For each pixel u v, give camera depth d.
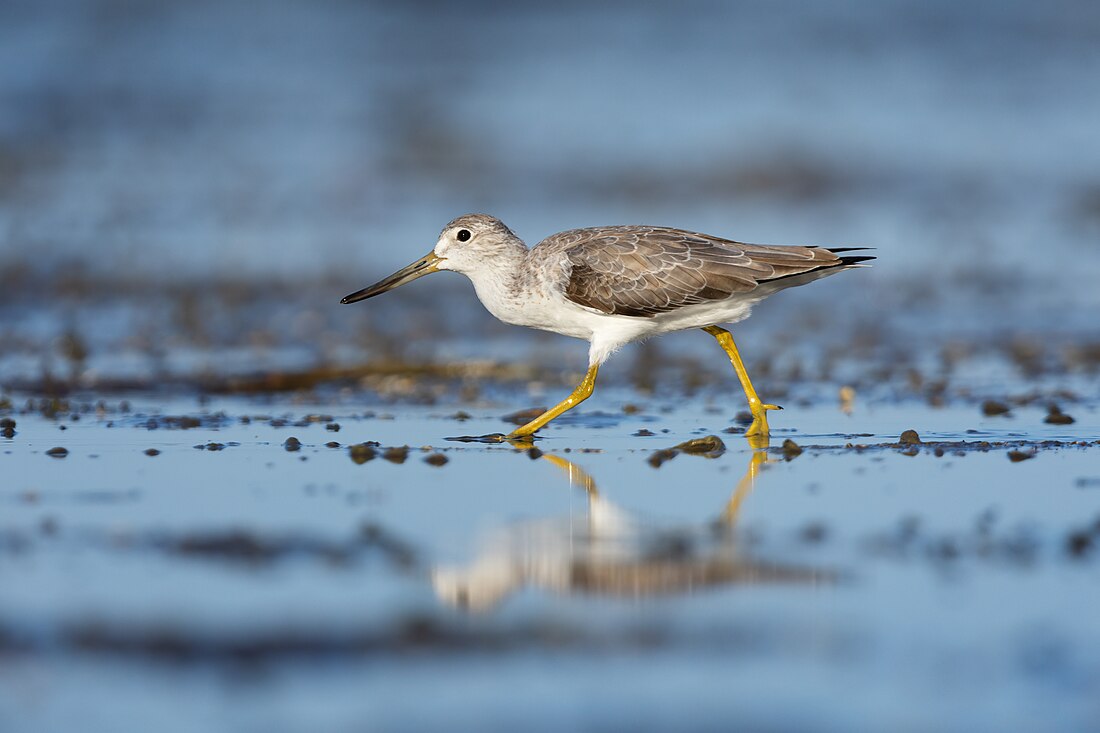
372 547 9.70
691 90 36.88
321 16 41.59
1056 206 27.62
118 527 10.09
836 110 35.38
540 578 9.03
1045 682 7.38
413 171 29.66
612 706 7.14
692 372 17.12
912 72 39.47
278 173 29.36
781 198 28.06
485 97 35.91
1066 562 9.27
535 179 29.09
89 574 8.98
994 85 38.44
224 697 7.20
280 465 12.23
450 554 9.55
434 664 7.63
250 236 24.56
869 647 7.85
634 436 13.69
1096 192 28.58
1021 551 9.52
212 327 19.42
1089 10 45.03
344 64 38.38
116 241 23.92
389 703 7.15
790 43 41.94
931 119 34.94
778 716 7.03
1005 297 21.53
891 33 43.09
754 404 13.94
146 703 7.12
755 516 10.54
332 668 7.56
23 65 35.75
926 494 11.14
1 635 7.89
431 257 14.72
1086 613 8.31
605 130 33.03
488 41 41.06
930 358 17.72
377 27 41.47
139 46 37.84
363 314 20.45
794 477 11.80
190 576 8.98
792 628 8.12
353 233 24.95
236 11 41.06
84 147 30.98
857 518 10.43
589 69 38.84
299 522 10.31
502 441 13.42
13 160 29.52
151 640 7.87
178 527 10.11
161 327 19.33
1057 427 13.78
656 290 13.59
